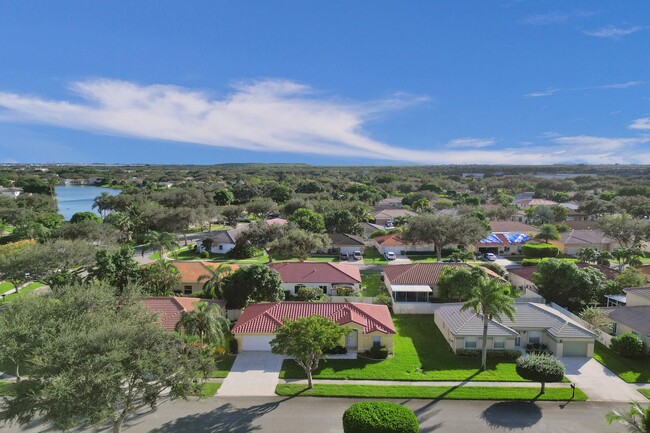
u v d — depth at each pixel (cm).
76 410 2155
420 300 5662
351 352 4141
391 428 2583
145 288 5244
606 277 5962
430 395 3316
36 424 2894
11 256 5500
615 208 13262
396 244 9069
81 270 6006
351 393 3338
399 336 4584
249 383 3516
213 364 2825
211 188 19438
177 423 2912
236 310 5006
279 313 4388
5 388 3281
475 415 3045
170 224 10000
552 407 3159
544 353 4019
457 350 4088
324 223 9969
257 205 13125
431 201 16812
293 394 3331
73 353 2223
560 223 12075
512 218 13025
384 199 18562
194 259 8469
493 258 8569
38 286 6412
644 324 4150
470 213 11138
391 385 3503
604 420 2984
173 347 2661
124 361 2381
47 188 19162
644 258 8631
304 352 3294
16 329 2691
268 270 5103
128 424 2897
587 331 4081
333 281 5916
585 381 3562
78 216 11075
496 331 4103
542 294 5466
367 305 4697
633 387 3472
